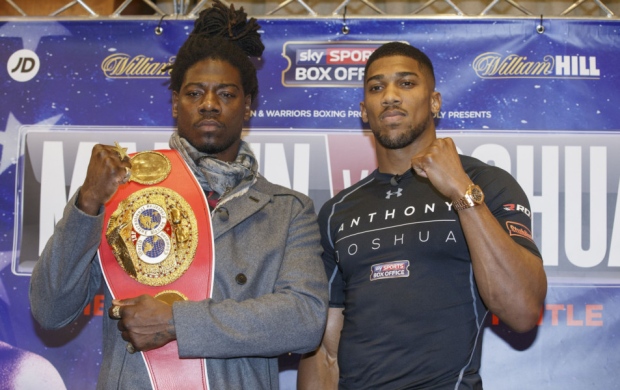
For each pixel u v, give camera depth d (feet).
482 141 8.71
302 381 7.45
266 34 9.00
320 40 8.97
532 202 8.59
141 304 5.65
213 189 6.51
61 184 8.86
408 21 8.91
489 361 8.45
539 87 8.75
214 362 5.92
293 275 6.19
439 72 8.83
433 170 6.14
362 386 6.47
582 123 8.67
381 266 6.66
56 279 5.74
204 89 6.68
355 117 8.86
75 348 8.63
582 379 8.34
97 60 9.05
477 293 6.51
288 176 8.81
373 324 6.51
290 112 8.89
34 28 9.10
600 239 8.50
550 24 8.84
